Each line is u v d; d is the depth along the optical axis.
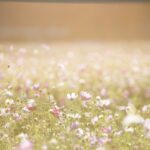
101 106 4.70
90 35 17.03
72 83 6.50
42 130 4.08
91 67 8.43
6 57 7.72
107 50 11.84
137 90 7.00
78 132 3.95
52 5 17.27
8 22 16.39
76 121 4.19
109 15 18.28
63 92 5.96
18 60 7.33
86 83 6.96
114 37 17.20
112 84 7.26
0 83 5.45
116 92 6.71
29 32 16.36
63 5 17.66
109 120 4.48
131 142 4.00
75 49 11.91
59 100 5.54
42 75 7.11
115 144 3.88
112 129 4.23
